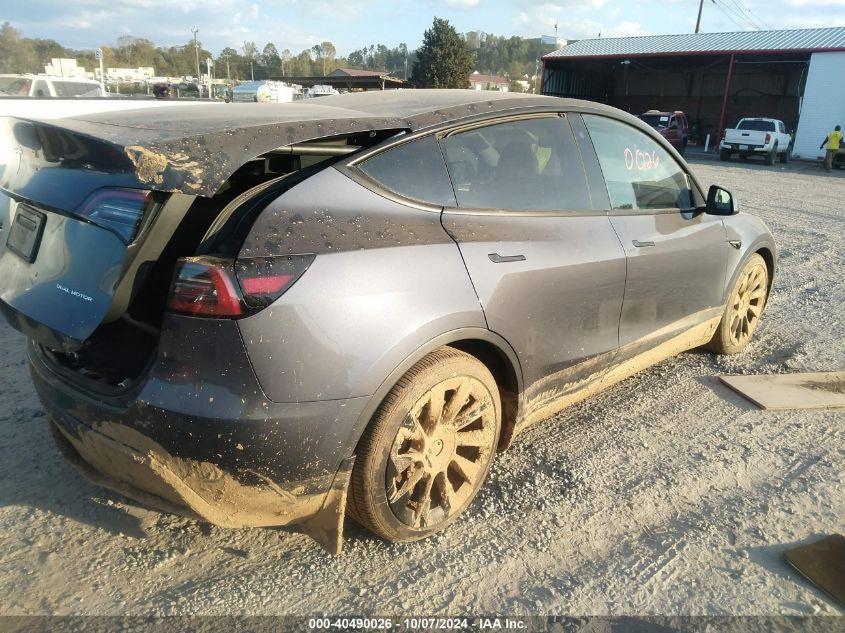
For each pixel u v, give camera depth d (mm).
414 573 2438
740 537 2691
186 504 2125
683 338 3947
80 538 2568
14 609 2201
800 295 6395
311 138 2289
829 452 3387
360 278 2197
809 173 23406
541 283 2779
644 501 2922
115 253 2086
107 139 2031
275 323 2027
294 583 2369
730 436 3539
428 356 2434
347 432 2189
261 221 2096
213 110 2611
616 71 47000
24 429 3340
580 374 3166
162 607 2236
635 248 3309
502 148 2869
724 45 36094
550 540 2645
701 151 34969
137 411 2068
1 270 2580
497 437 2789
